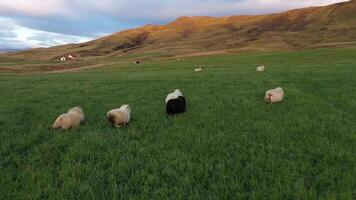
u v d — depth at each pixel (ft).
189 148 30.01
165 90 70.03
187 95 60.49
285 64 153.79
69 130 36.91
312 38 618.03
